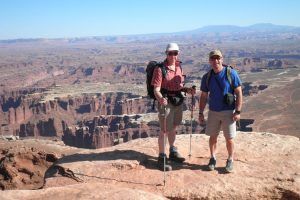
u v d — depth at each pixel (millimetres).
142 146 13875
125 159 12344
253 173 11555
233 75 11188
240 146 13477
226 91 11180
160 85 11602
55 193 8625
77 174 11664
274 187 11031
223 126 11453
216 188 10859
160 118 11812
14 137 51094
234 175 11453
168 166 11828
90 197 8305
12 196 8398
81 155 13047
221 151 13180
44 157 28719
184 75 12086
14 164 27547
